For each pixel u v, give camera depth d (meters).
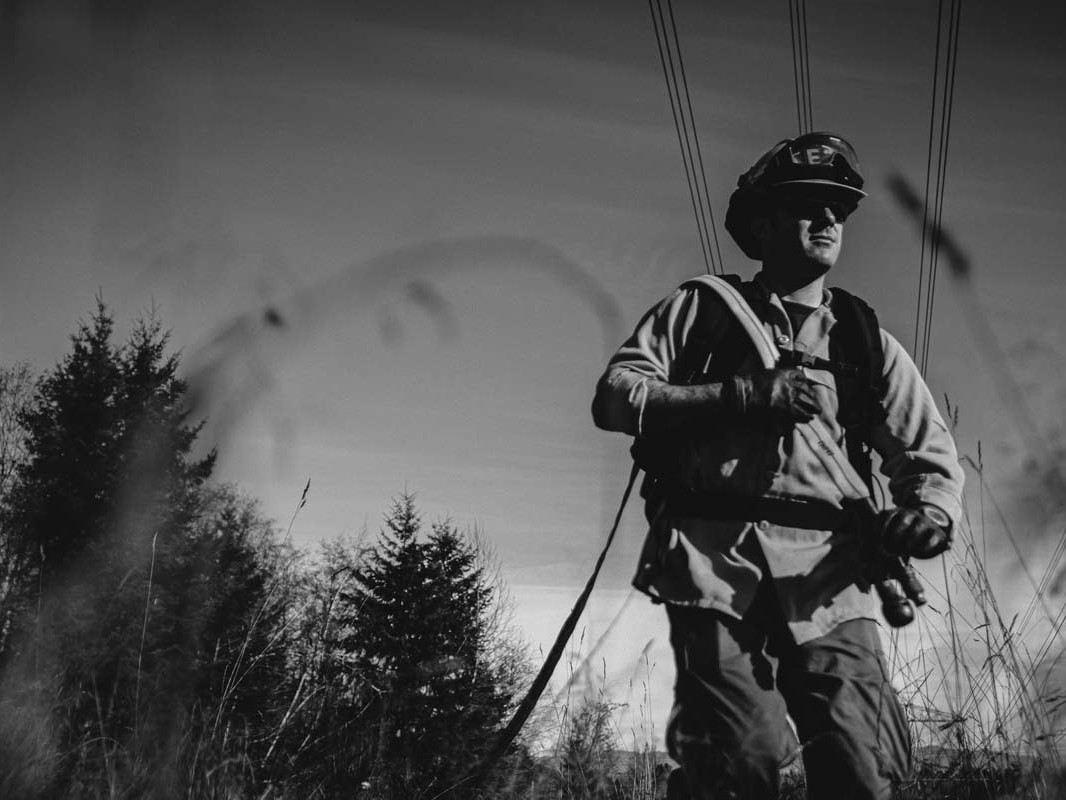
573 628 2.16
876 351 2.41
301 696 2.35
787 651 2.19
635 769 2.26
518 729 2.22
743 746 2.05
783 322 2.41
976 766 2.05
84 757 2.02
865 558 2.17
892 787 2.06
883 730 2.08
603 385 2.33
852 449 2.38
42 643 1.92
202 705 2.05
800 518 2.22
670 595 2.20
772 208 2.53
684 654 2.17
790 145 2.52
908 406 2.37
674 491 2.30
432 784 2.25
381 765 2.29
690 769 2.07
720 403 2.18
